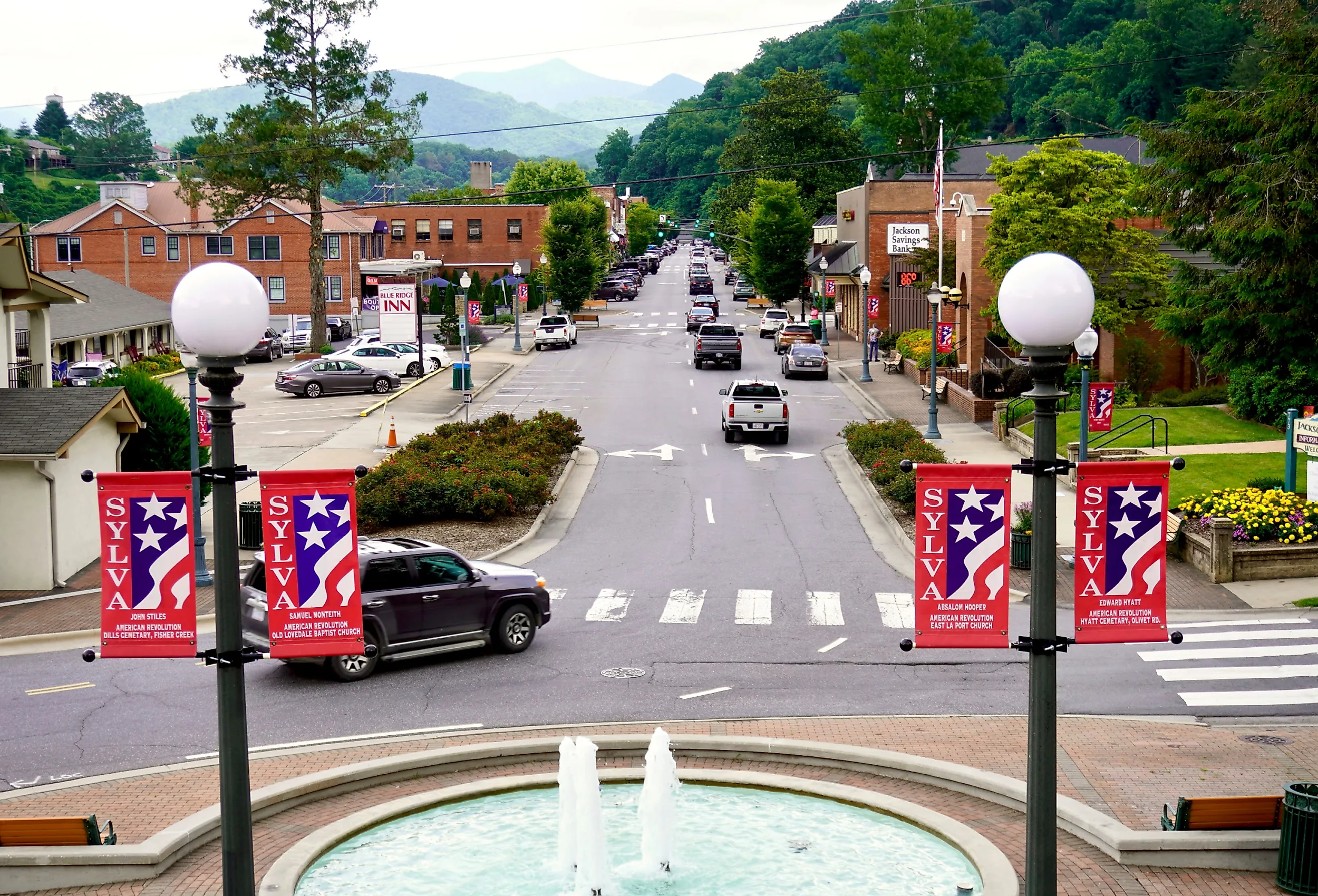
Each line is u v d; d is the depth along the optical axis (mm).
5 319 29031
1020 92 135250
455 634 19359
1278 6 25094
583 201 99188
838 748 14672
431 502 28984
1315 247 24578
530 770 14570
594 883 11281
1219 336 26281
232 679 8664
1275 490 26547
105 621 8953
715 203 124562
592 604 22984
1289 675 18672
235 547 8695
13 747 15727
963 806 13484
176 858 11750
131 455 29547
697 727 16312
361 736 16016
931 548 8922
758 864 11750
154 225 71188
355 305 82375
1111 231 43406
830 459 37469
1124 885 11180
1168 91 105000
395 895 11062
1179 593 23547
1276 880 11289
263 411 46625
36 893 11203
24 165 154625
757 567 25719
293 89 69500
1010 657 19750
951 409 45719
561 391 51531
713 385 53188
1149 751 15266
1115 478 8711
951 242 58500
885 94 105500
